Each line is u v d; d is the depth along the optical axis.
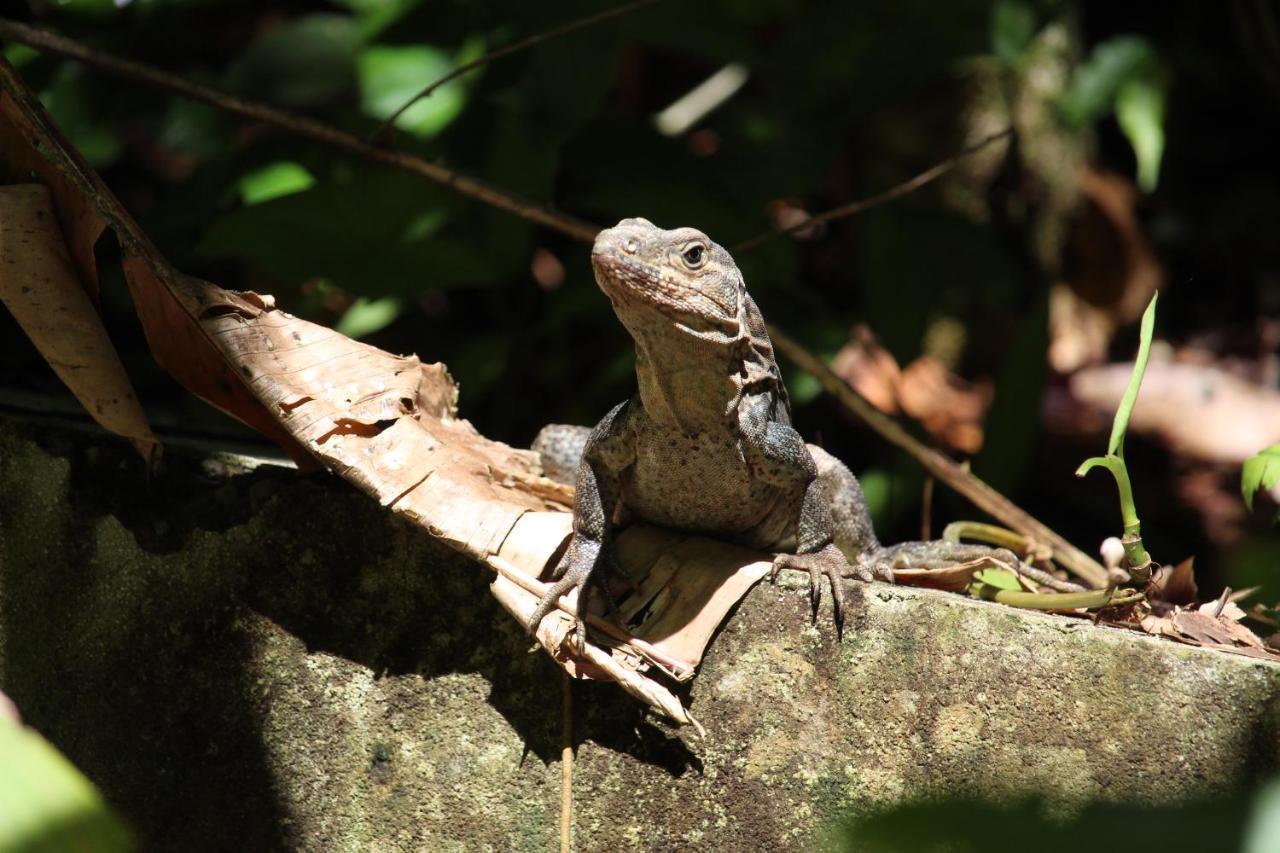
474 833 6.39
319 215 9.80
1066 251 15.77
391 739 6.48
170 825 6.73
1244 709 5.61
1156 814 2.29
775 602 6.23
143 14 11.98
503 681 6.40
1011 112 14.75
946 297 13.92
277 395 6.32
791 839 6.14
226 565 6.66
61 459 6.86
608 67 10.46
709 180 11.74
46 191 6.86
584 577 6.19
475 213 11.23
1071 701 5.82
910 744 6.02
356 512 6.55
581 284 11.51
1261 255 16.80
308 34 12.50
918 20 12.37
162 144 12.09
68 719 6.89
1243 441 14.48
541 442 8.43
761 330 7.20
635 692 5.96
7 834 3.02
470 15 10.95
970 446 13.85
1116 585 6.68
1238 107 16.84
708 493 7.00
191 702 6.70
